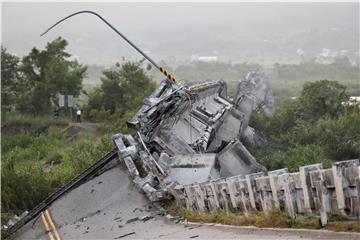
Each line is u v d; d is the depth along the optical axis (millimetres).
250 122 38500
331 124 33312
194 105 30094
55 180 34031
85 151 39438
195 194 19281
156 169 24344
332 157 30422
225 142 29688
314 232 12383
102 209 23672
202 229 16422
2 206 29547
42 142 51000
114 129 47875
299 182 13422
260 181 15117
